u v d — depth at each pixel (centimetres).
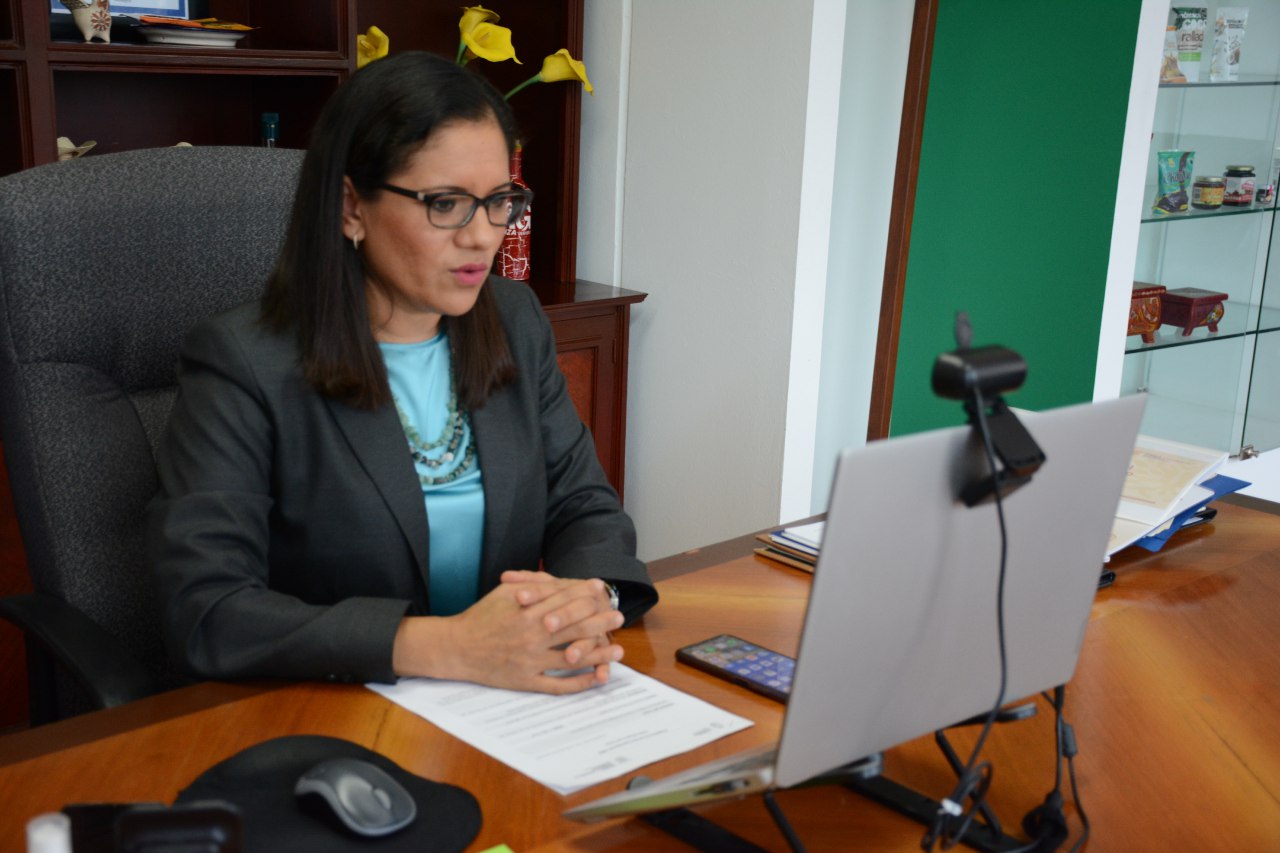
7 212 134
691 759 101
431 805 93
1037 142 275
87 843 80
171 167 147
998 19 272
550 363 158
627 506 303
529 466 148
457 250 127
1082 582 96
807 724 81
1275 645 131
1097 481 91
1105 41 261
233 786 94
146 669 129
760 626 129
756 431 268
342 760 93
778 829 93
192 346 135
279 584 138
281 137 265
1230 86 375
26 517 139
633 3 277
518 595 114
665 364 286
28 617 130
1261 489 408
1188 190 373
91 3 220
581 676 114
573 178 290
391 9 287
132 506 141
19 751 99
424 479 141
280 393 132
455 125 124
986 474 83
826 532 76
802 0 242
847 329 295
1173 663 125
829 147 252
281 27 258
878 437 297
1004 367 82
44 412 137
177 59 226
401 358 141
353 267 132
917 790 99
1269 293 414
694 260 274
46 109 213
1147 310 381
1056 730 98
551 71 271
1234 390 422
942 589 85
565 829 91
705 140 266
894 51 281
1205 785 102
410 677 115
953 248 283
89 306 139
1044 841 91
